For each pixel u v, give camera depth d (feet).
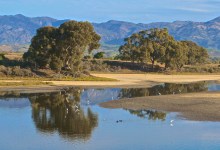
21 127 142.61
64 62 390.42
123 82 365.20
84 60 546.26
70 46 382.22
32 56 386.52
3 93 259.19
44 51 382.63
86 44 387.96
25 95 247.91
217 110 175.42
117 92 273.33
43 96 242.99
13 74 364.58
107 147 114.62
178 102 203.31
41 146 115.85
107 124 148.46
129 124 147.74
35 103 208.03
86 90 287.69
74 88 301.22
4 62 409.49
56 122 151.94
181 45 587.68
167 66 556.51
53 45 382.83
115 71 516.73
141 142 119.96
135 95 250.16
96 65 515.50
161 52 537.24
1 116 165.58
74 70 391.86
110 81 369.71
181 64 570.05
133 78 419.95
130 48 564.71
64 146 115.96
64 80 357.61
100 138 125.49
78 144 118.11
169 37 579.48
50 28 387.75
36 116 165.37
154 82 378.53
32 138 125.49
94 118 161.17
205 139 122.62
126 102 209.46
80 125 146.10
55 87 303.68
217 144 116.47
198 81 407.03
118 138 125.29
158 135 128.98
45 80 350.64
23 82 319.68
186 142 119.14
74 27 382.01
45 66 391.04
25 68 386.32
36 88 293.84
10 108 188.75
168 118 159.02
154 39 572.10
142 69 550.77
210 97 223.30
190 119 155.74
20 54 549.54
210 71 595.88
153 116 164.14
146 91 280.92
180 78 448.65
